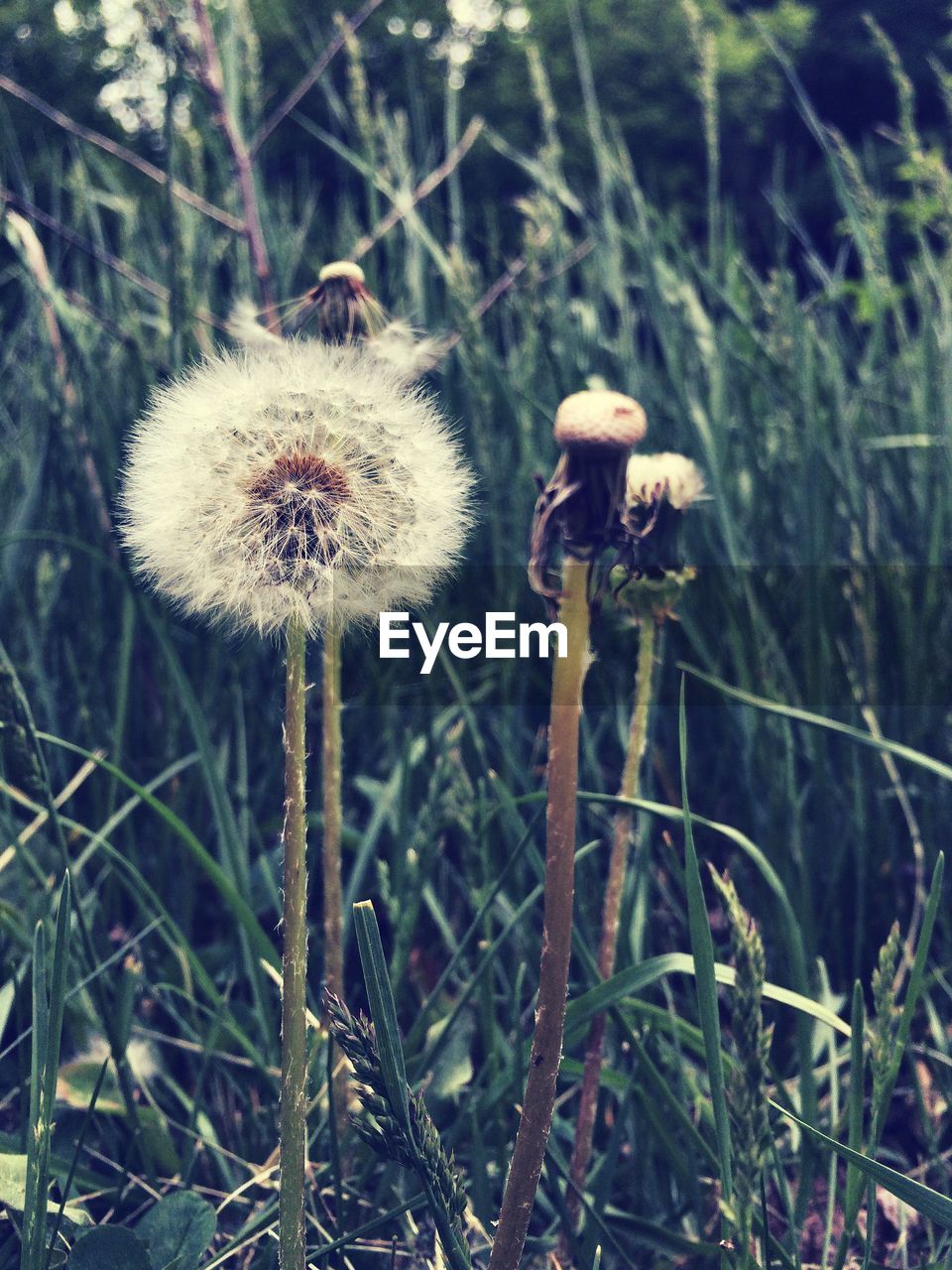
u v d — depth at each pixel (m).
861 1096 0.23
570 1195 0.27
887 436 0.54
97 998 0.28
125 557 0.46
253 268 0.53
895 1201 0.30
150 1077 0.32
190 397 0.22
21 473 0.56
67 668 0.48
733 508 0.47
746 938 0.20
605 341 0.60
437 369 0.48
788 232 0.65
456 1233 0.21
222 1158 0.29
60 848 0.27
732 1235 0.22
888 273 0.52
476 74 2.80
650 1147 0.29
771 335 0.51
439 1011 0.34
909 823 0.39
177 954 0.36
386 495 0.21
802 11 3.25
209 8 0.57
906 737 0.41
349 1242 0.24
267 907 0.40
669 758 0.44
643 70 2.83
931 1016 0.32
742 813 0.42
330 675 0.26
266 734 0.45
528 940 0.35
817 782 0.38
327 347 0.23
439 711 0.43
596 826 0.41
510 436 0.50
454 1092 0.30
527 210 0.53
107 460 0.48
